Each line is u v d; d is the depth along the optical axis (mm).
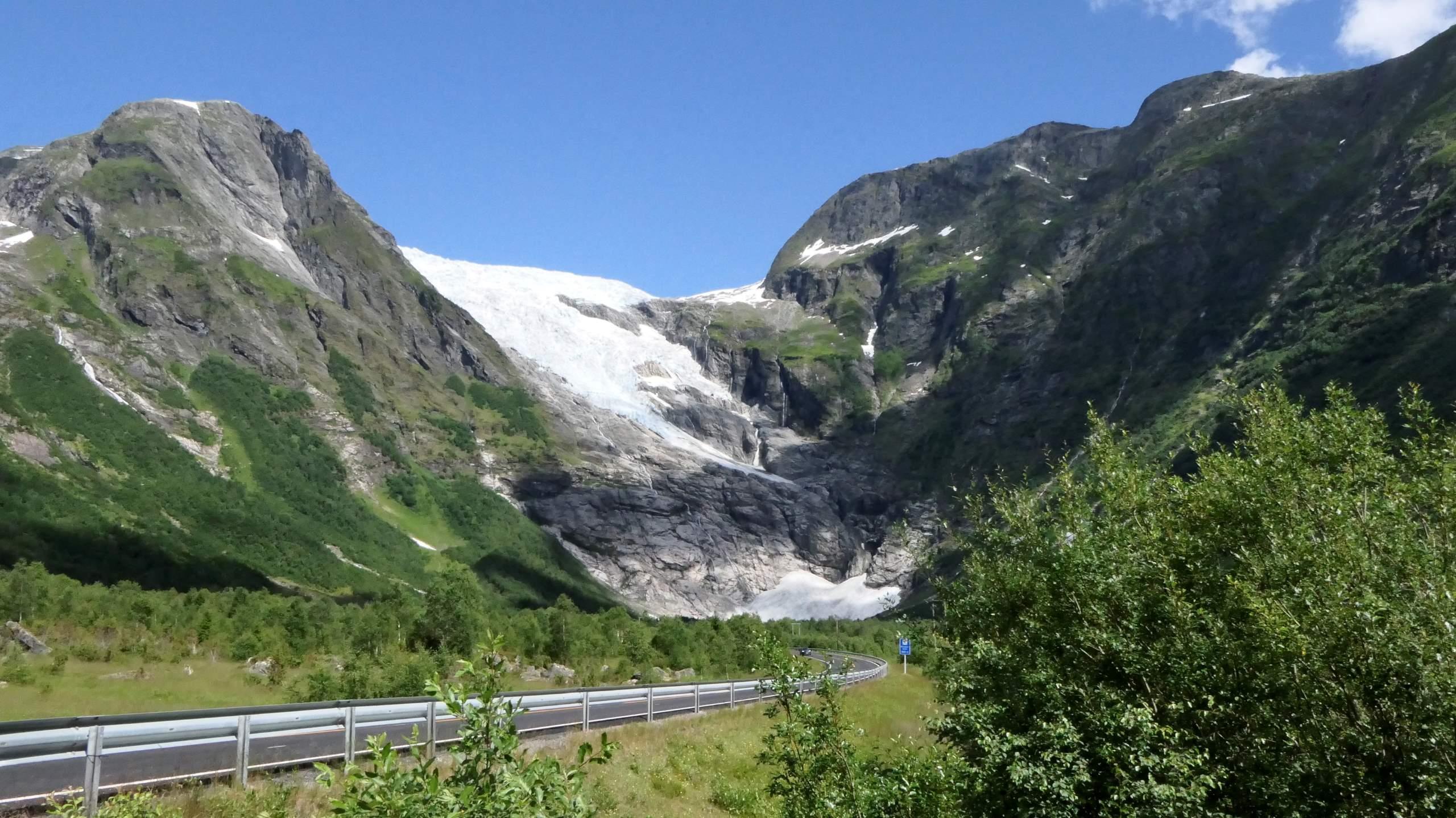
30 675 44312
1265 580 15047
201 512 174125
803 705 14562
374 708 19703
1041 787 12461
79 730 13445
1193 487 17828
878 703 45688
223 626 72438
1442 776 11617
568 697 27406
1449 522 15609
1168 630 15281
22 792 12859
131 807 11422
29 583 72625
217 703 39469
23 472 152250
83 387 197500
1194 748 13117
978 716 14172
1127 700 14406
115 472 175375
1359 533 14617
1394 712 12180
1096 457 19047
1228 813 13109
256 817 14234
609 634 89312
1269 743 13820
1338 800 12688
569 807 7891
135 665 56312
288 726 17297
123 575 130500
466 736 8086
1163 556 16109
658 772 24453
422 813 7367
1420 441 17516
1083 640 15109
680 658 85062
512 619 86438
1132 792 12234
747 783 26047
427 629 70688
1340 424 17156
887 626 166625
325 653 66938
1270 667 13594
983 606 18750
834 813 13820
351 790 7613
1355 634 12391
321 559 178250
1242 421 19188
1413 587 13594
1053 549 17250
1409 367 163625
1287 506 15859
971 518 20047
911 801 13672
